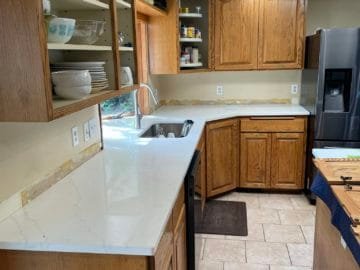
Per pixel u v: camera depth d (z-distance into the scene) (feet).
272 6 11.51
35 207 4.50
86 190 5.05
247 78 13.23
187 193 6.28
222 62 12.10
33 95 3.52
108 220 4.07
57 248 3.62
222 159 11.50
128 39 6.56
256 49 11.89
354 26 12.17
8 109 3.58
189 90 13.50
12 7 3.34
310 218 10.18
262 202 11.41
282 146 11.62
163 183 5.26
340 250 5.43
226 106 13.07
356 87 10.19
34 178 4.82
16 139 4.42
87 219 4.11
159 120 10.57
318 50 10.32
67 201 4.66
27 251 3.76
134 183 5.29
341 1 12.06
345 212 4.30
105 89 5.48
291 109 11.99
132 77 6.65
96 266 3.74
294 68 11.90
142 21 10.26
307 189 11.61
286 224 9.85
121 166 6.18
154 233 3.76
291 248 8.63
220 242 8.99
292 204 11.20
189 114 11.42
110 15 5.36
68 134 5.83
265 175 11.94
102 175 5.71
